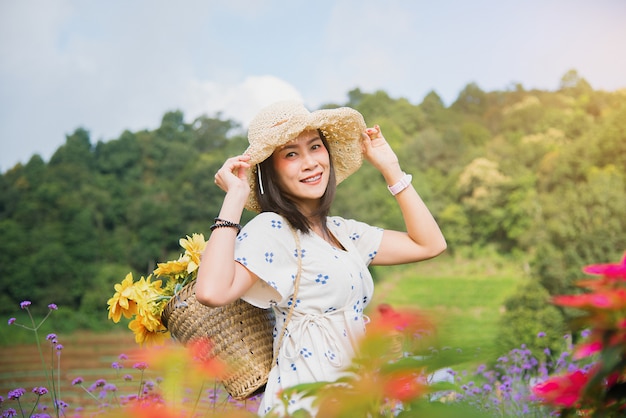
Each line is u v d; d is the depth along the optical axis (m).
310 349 1.69
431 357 0.81
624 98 39.16
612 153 34.09
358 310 1.78
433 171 38.78
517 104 41.56
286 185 1.84
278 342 1.72
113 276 36.44
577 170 34.59
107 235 38.03
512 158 37.28
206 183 38.28
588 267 1.13
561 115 39.16
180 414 0.88
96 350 27.34
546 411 2.39
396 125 42.41
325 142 1.96
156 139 40.88
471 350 0.80
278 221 1.76
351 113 1.92
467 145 39.78
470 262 35.72
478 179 36.47
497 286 33.88
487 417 0.87
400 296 34.09
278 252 1.71
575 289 25.72
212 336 1.70
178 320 1.73
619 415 1.16
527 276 31.05
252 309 1.75
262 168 1.86
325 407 0.89
